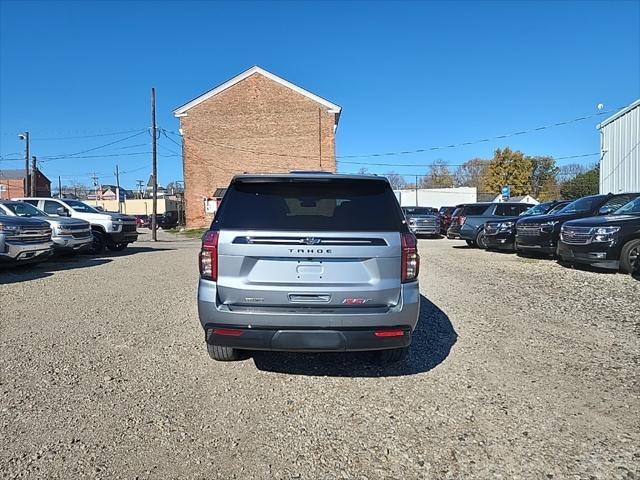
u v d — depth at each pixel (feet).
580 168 256.32
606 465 9.41
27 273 33.78
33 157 143.43
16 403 12.16
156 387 13.28
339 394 12.85
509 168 233.96
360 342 12.44
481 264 37.45
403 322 12.58
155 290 27.20
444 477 9.09
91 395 12.69
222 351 14.93
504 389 13.06
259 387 13.32
